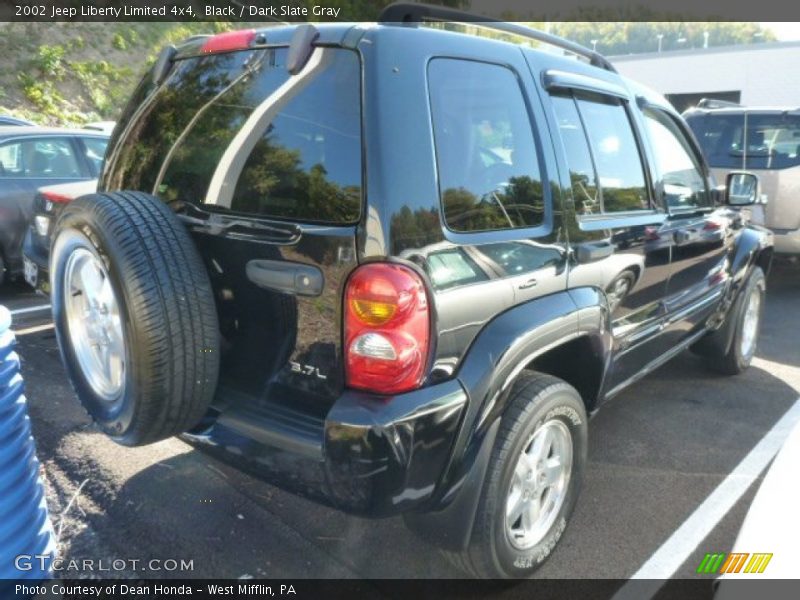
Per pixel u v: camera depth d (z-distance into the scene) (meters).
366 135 2.13
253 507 3.18
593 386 3.04
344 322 2.15
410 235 2.11
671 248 3.74
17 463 2.33
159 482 3.35
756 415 4.45
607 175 3.22
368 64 2.19
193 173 2.71
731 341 4.94
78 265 2.60
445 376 2.22
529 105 2.73
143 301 2.24
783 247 7.92
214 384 2.42
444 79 2.38
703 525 3.18
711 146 8.42
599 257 2.96
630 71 28.62
